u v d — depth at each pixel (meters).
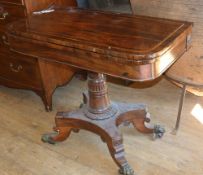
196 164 1.61
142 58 1.12
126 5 2.02
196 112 1.98
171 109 2.03
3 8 1.88
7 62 2.11
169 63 1.26
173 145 1.74
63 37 1.32
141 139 1.80
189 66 1.64
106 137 1.59
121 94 2.22
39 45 1.38
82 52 1.25
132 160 1.67
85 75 2.39
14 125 2.01
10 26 1.51
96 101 1.64
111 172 1.61
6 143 1.86
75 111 1.73
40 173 1.63
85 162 1.68
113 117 1.66
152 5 1.69
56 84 2.13
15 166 1.69
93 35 1.32
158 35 1.28
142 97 2.18
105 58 1.20
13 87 2.21
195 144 1.74
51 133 1.81
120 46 1.20
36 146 1.81
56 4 1.90
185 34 1.33
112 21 1.48
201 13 1.56
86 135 1.87
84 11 1.67
